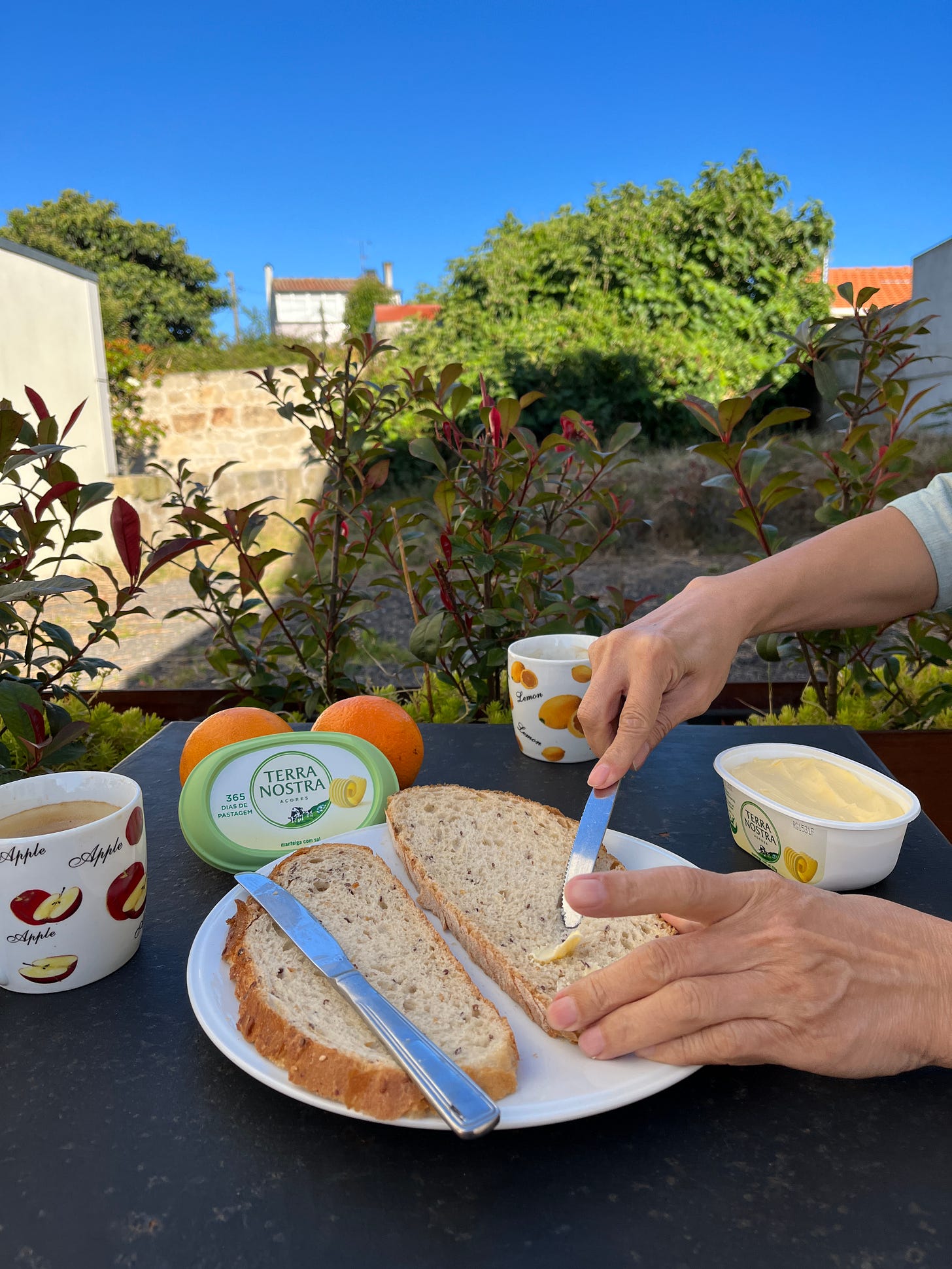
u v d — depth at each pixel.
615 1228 0.57
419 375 2.16
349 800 1.16
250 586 2.29
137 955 0.91
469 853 1.07
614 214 9.38
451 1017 0.74
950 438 6.21
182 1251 0.55
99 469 8.89
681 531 7.22
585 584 6.01
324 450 2.29
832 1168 0.62
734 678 3.95
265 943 0.83
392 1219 0.57
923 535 1.25
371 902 0.95
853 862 0.97
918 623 2.13
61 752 1.46
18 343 7.64
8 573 1.41
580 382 9.22
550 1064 0.69
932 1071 0.73
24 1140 0.65
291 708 2.49
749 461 1.88
